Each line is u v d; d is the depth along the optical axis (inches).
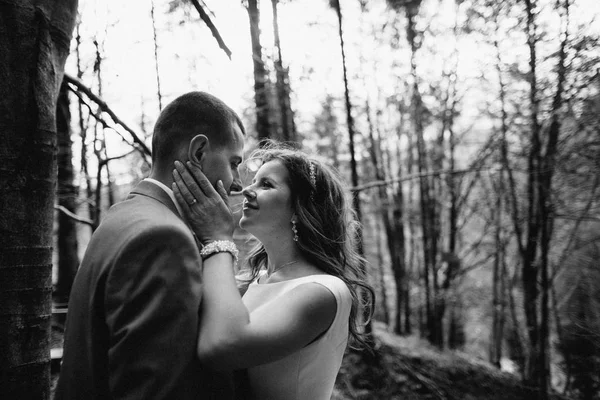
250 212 68.6
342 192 71.9
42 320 54.0
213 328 48.1
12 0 52.8
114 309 44.3
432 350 337.1
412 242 408.2
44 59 54.8
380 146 383.6
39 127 54.0
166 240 45.9
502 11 242.4
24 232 52.6
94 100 96.6
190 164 54.8
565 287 325.4
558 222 318.0
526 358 324.5
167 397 42.3
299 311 54.4
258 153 76.2
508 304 359.6
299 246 68.9
